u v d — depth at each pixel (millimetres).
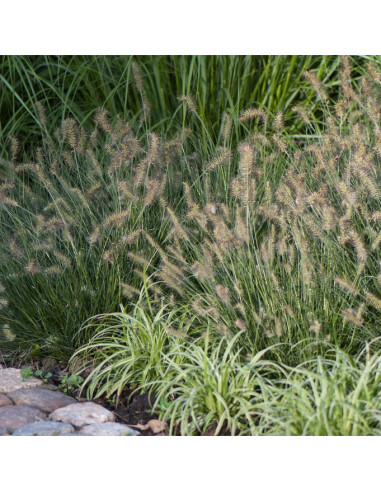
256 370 3305
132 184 4426
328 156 4406
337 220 3752
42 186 4785
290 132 5711
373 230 3912
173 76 6152
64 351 4023
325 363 3225
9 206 4609
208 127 5648
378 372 3076
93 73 6152
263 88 5805
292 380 3262
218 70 5828
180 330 3697
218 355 3580
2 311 4109
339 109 4547
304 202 3742
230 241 3639
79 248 4285
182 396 3242
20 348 4102
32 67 6285
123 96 6121
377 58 5621
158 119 5934
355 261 3818
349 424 2803
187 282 4129
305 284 3543
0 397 3562
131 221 4266
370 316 3676
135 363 3656
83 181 4840
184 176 4781
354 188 4082
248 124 5648
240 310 3439
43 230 4246
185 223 4340
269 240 3586
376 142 4102
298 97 5965
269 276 3578
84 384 3590
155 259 4281
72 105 5961
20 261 4176
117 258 4086
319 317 3527
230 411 3215
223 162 4492
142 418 3387
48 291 4039
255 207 4238
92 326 4074
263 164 4559
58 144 5496
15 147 4758
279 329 3344
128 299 4168
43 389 3697
